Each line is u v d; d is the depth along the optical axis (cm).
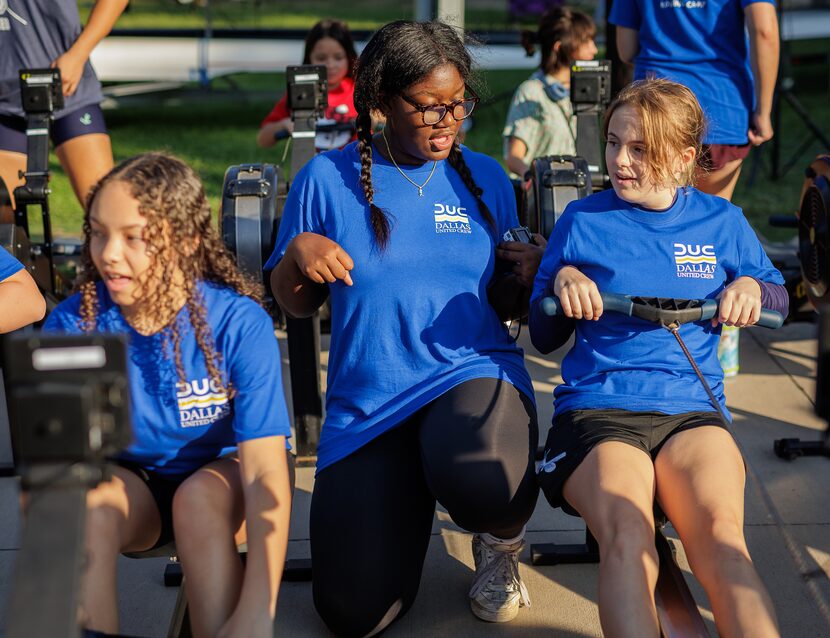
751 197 956
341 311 329
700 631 262
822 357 226
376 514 315
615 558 265
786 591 364
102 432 192
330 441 330
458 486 301
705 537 273
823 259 483
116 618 250
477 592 345
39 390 183
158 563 389
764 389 533
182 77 1283
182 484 274
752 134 549
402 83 308
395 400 324
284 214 342
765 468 450
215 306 276
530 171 444
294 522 413
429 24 317
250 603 246
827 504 421
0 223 448
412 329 323
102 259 259
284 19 1992
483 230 335
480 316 332
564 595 362
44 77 477
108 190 257
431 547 392
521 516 312
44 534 184
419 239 325
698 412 308
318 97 463
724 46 535
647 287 314
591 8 1792
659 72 548
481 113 1339
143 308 270
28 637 177
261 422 273
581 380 320
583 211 326
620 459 288
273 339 280
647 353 313
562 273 309
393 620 327
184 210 268
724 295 300
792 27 1407
